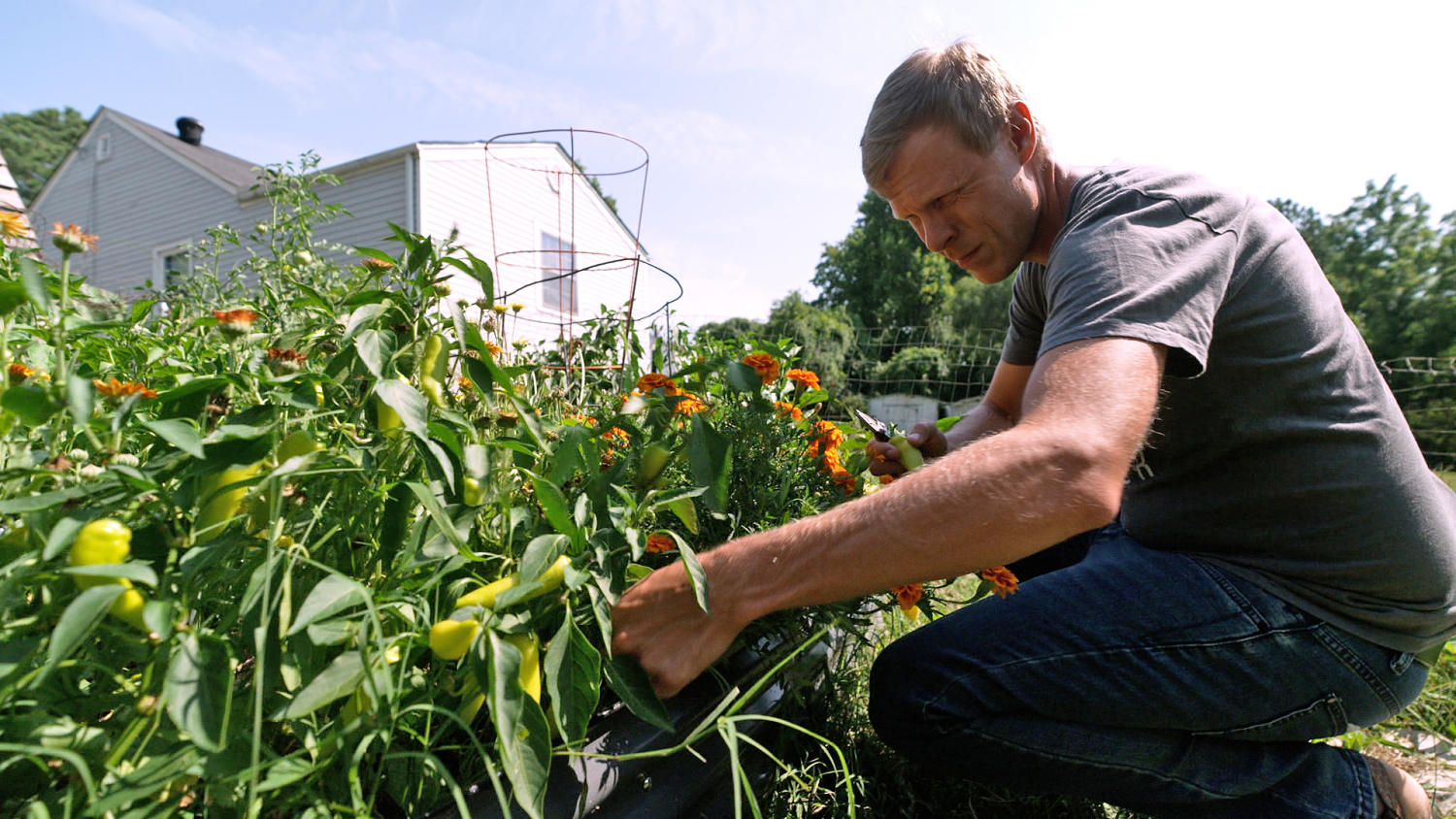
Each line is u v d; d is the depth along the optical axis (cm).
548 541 78
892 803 129
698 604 89
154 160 1259
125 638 57
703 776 106
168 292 213
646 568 98
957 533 85
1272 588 110
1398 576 106
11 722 54
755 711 119
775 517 125
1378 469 106
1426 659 118
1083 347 92
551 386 171
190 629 56
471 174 1065
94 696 62
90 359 104
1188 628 107
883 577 87
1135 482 129
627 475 115
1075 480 83
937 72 123
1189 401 112
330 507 78
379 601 68
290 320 121
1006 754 111
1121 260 97
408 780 75
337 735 62
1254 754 113
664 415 117
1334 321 112
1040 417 88
